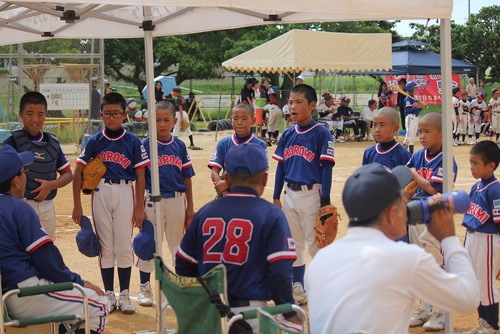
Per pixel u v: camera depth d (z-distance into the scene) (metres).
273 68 20.25
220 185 6.36
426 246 5.71
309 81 40.34
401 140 24.52
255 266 3.82
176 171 6.76
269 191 14.00
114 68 36.91
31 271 4.40
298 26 36.19
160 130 6.71
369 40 20.38
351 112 24.88
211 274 3.47
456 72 28.03
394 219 2.95
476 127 24.33
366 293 2.78
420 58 27.19
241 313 3.55
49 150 6.37
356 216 2.94
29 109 6.23
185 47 35.69
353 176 2.99
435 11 4.86
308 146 6.38
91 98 18.28
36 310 4.43
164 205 6.74
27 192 6.27
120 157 6.43
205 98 39.91
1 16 7.27
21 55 17.12
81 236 6.22
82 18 6.38
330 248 2.99
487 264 5.48
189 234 4.00
